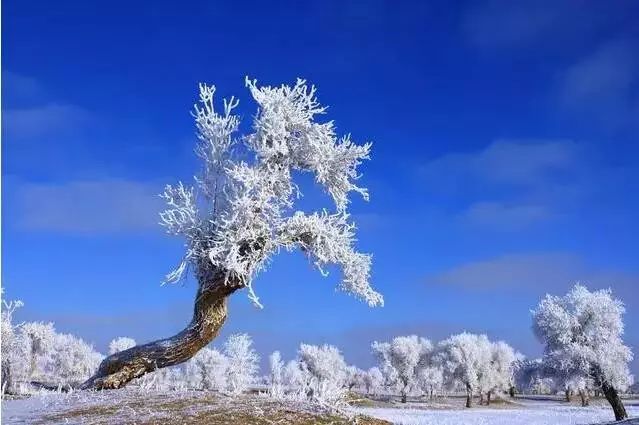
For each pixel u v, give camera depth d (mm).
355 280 18266
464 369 84500
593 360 39594
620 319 40969
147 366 17078
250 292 17062
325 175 18547
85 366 78562
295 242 18016
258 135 18125
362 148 18625
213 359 51469
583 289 42062
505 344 99188
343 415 11539
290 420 10617
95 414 11352
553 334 41344
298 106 18516
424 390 105375
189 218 17312
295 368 70562
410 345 95562
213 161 17859
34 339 58062
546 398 102438
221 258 16641
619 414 40531
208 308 17172
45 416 11508
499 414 58469
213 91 18609
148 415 10789
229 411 10953
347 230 18656
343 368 86562
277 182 17812
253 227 17125
